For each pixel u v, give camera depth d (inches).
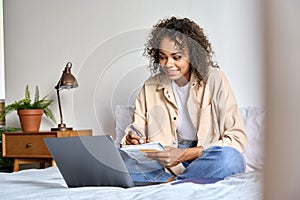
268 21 8.6
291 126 8.6
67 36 136.5
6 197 42.2
